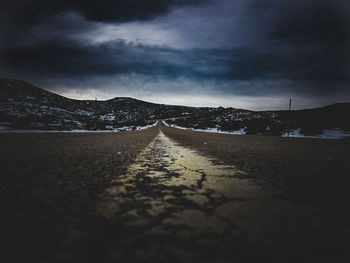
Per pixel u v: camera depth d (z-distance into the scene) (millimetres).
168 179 4145
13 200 2789
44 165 5227
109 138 18562
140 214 2410
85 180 3922
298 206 2699
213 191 3350
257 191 3354
